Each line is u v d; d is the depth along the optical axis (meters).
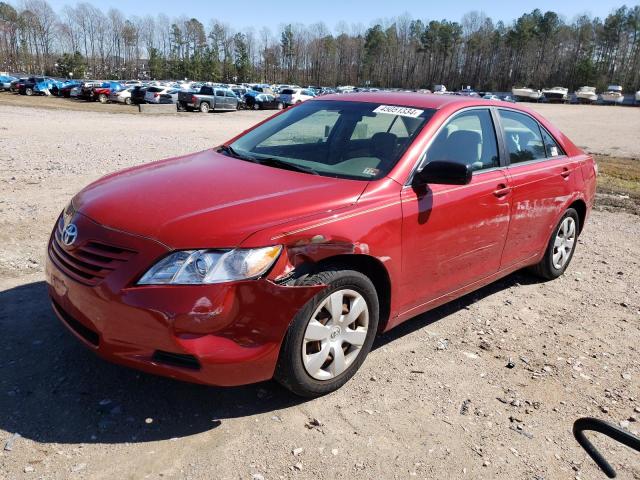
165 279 2.62
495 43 138.88
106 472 2.50
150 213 2.87
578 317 4.71
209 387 3.19
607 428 1.84
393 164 3.51
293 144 4.02
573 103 95.12
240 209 2.89
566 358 3.97
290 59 144.88
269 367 2.83
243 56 131.50
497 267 4.44
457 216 3.75
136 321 2.63
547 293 5.21
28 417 2.81
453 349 3.94
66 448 2.62
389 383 3.41
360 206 3.17
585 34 133.62
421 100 4.17
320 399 3.18
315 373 3.05
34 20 127.81
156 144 14.15
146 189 3.20
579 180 5.27
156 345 2.63
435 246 3.64
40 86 49.41
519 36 133.00
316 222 2.93
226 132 19.50
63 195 7.36
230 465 2.61
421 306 3.78
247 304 2.68
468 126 4.10
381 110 4.08
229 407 3.03
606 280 5.70
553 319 4.62
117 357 2.73
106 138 15.02
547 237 5.04
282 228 2.81
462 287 4.11
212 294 2.61
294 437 2.84
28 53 126.38
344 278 3.01
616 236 7.58
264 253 2.72
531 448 2.95
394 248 3.32
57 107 32.25
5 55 122.94
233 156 4.00
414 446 2.87
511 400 3.37
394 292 3.45
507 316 4.60
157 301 2.59
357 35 150.62
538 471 2.79
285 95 46.12
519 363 3.83
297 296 2.81
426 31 140.62
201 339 2.63
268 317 2.75
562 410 3.33
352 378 3.42
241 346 2.72
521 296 5.07
